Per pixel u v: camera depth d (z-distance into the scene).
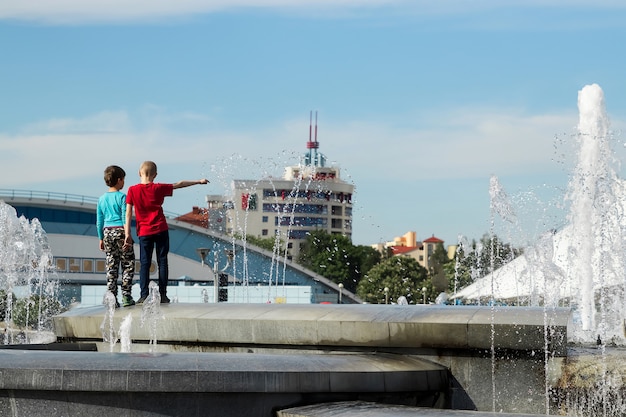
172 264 110.38
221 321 11.89
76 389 8.95
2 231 30.12
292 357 9.80
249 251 90.50
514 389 10.39
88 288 55.19
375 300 118.56
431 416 8.20
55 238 119.56
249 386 9.06
